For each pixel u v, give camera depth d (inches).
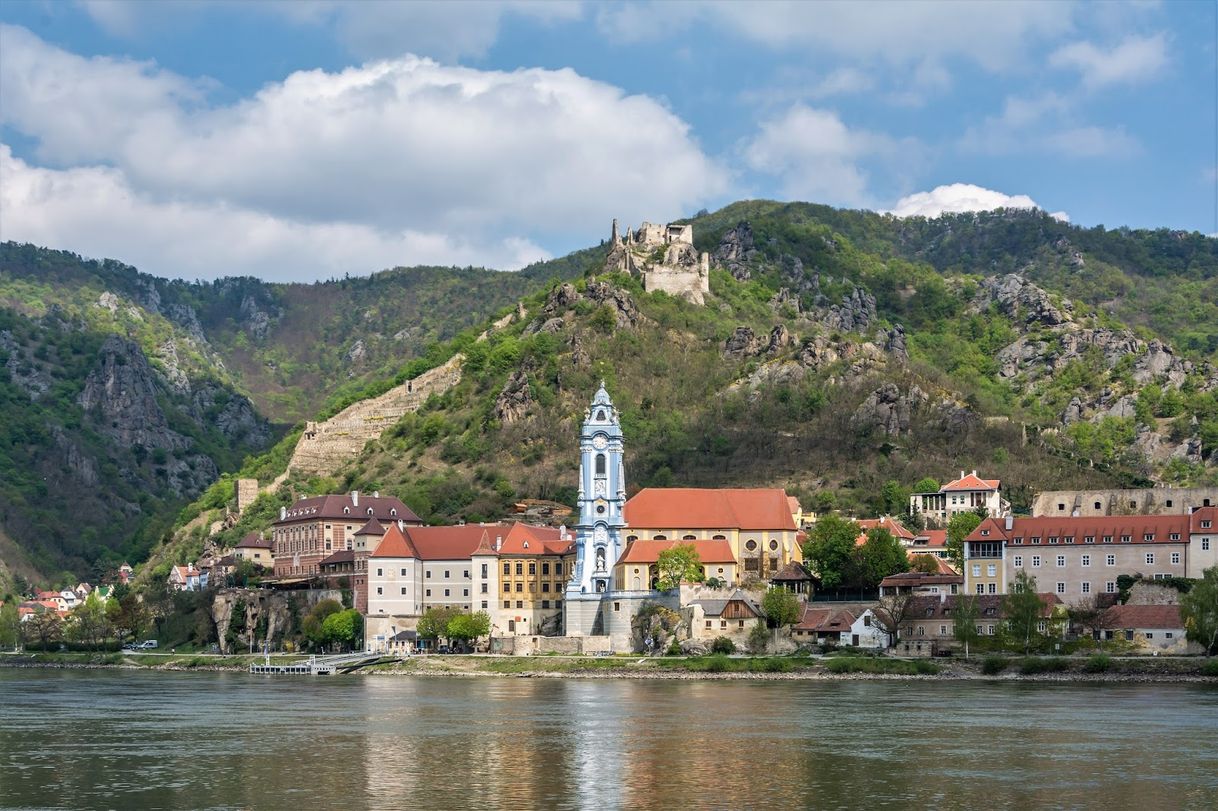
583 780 7391.7
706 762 7854.3
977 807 6717.5
